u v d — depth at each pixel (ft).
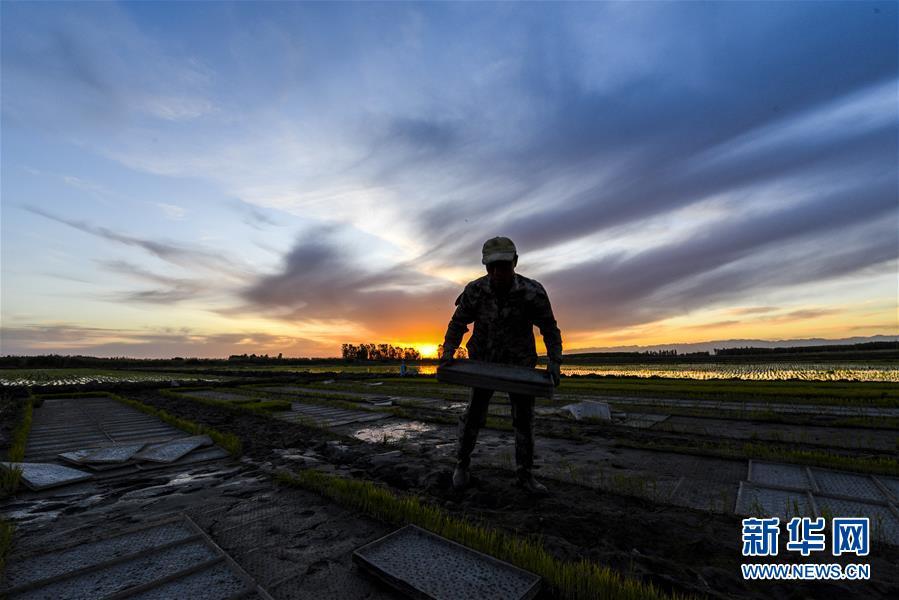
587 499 13.71
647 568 8.80
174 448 20.03
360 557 8.82
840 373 85.66
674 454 19.69
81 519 12.03
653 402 40.16
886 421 26.63
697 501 13.37
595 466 17.67
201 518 11.86
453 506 12.80
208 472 17.02
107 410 39.29
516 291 13.42
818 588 8.30
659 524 11.27
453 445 22.35
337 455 19.70
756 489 14.33
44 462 19.04
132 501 13.50
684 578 8.44
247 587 8.13
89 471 17.06
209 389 64.34
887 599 8.00
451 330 14.56
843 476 15.79
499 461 18.51
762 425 27.81
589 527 11.09
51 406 43.27
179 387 65.67
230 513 12.23
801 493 13.87
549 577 8.29
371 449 20.79
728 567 9.19
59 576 8.37
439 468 16.88
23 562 9.20
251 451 20.97
